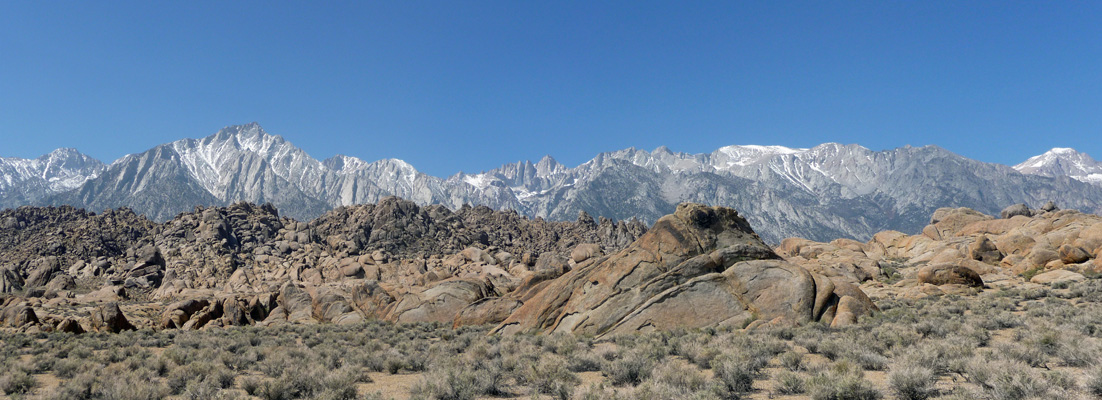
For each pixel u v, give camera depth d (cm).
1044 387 1075
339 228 14238
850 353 1641
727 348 1866
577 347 2164
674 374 1380
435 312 4375
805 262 6022
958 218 7875
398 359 1906
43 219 13800
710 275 2870
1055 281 4178
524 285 4366
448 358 1998
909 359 1439
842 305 2762
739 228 3350
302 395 1431
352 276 9688
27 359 2441
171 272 9481
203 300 5091
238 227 12962
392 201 15212
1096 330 1928
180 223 12781
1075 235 5294
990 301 3238
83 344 2927
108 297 7231
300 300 5556
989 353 1584
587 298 2986
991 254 5841
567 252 15525
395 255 12712
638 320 2741
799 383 1280
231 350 2541
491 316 3941
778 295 2733
